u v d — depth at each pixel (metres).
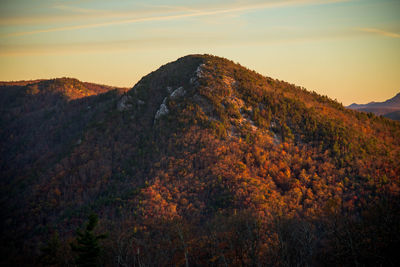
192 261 75.25
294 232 79.25
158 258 79.38
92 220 58.06
